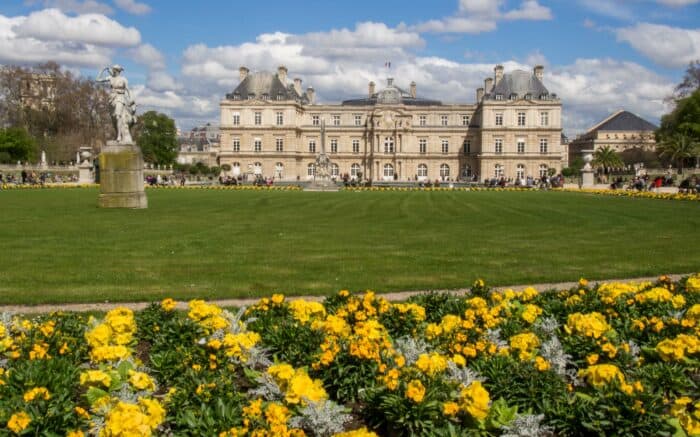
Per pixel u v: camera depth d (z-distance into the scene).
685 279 17.34
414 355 10.49
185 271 20.42
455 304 13.62
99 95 137.12
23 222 34.28
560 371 10.38
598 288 15.18
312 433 8.62
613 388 8.78
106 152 44.06
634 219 40.41
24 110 129.25
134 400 8.78
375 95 178.38
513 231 32.78
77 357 10.58
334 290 17.81
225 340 10.28
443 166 156.75
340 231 32.19
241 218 39.03
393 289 18.11
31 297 16.52
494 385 9.52
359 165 158.50
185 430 8.02
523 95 149.00
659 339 11.60
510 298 14.38
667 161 143.88
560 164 148.62
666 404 8.89
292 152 152.62
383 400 8.73
